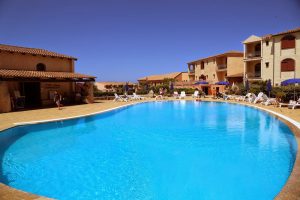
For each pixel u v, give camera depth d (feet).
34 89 74.64
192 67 178.50
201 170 23.65
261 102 73.05
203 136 37.32
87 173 23.18
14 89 68.90
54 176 22.61
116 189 19.90
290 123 37.24
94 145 32.91
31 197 14.02
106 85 216.95
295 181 15.57
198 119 53.67
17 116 49.11
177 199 18.07
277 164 24.25
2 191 14.75
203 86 132.77
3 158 27.68
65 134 39.42
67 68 87.20
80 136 37.99
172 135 38.47
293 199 13.33
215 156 27.61
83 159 27.25
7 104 56.90
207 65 155.33
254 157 26.63
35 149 31.19
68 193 19.30
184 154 28.60
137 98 105.19
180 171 23.43
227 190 19.24
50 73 74.54
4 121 42.39
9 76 57.67
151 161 26.37
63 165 25.40
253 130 40.60
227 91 114.21
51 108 65.10
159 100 96.63
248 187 19.63
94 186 20.44
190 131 41.22
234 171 23.04
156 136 37.86
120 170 23.93
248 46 118.52
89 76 82.94
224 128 43.09
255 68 116.98
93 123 49.67
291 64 95.76
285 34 96.48
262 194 18.44
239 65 138.41
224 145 31.91
